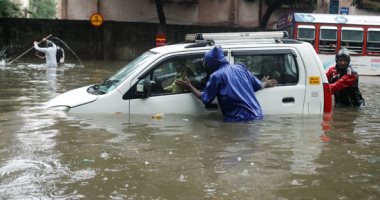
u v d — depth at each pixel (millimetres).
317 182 4137
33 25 26438
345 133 6098
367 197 3803
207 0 29547
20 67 17828
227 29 27250
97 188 3945
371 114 7805
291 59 6984
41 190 3893
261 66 6918
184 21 29594
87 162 4621
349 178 4262
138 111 6598
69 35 26688
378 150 5262
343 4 28938
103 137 5543
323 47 21516
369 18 21672
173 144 5312
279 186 4012
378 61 21688
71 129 5883
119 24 26906
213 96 6512
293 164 4648
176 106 6664
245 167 4523
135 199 3705
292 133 5965
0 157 4758
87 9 29562
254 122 6469
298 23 21375
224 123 6383
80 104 6684
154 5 29516
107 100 6613
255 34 7141
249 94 6598
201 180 4137
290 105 6895
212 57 6586
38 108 7363
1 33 26406
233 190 3904
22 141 5359
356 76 8727
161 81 6703
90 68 18422
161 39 25844
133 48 27078
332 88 8594
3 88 10664
